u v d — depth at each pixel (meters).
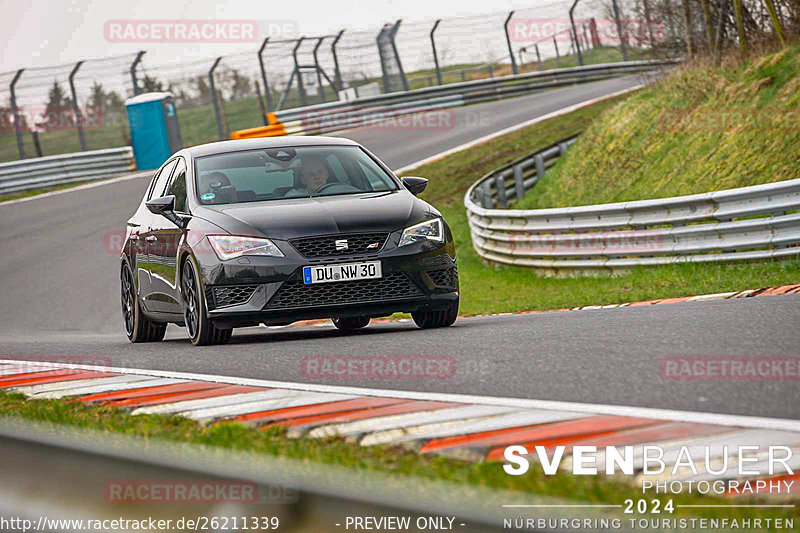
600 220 43.25
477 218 58.19
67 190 96.31
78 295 56.03
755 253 35.06
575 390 13.30
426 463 9.30
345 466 9.27
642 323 20.66
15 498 8.32
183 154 27.44
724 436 9.79
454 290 23.72
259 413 12.88
